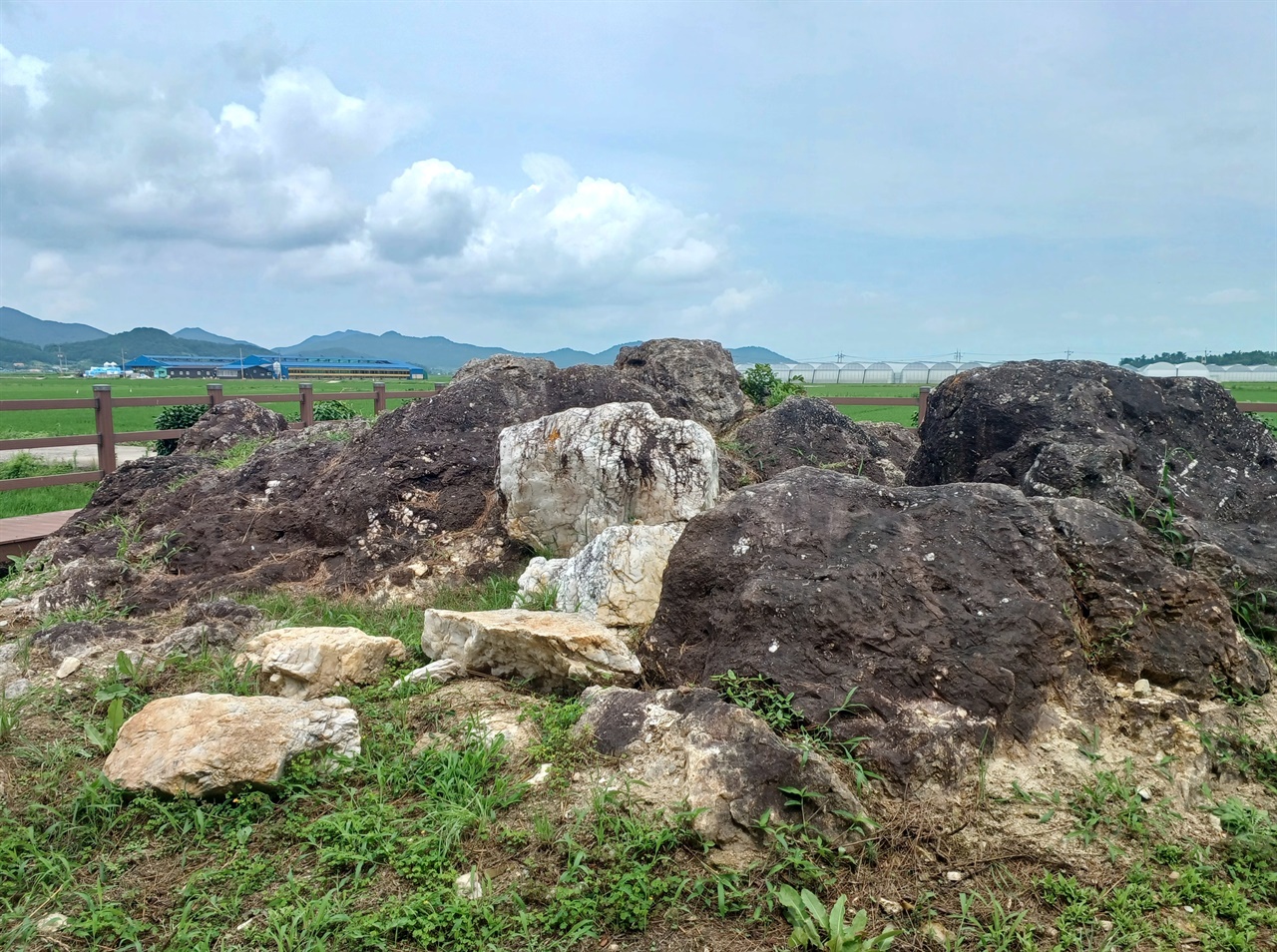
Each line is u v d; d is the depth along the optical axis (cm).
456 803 348
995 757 356
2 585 715
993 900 294
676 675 424
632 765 354
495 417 818
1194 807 343
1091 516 434
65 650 523
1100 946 278
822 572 405
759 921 291
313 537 714
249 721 377
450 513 723
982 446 628
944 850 318
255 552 697
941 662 371
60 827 350
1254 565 479
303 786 364
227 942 287
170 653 510
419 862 315
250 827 343
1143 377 621
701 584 440
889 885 305
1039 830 325
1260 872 310
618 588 500
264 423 1207
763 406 1116
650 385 996
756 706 376
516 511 667
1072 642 388
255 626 554
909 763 343
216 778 355
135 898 312
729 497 467
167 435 1149
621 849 312
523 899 299
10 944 287
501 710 427
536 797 349
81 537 776
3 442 941
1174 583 407
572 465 644
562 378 884
